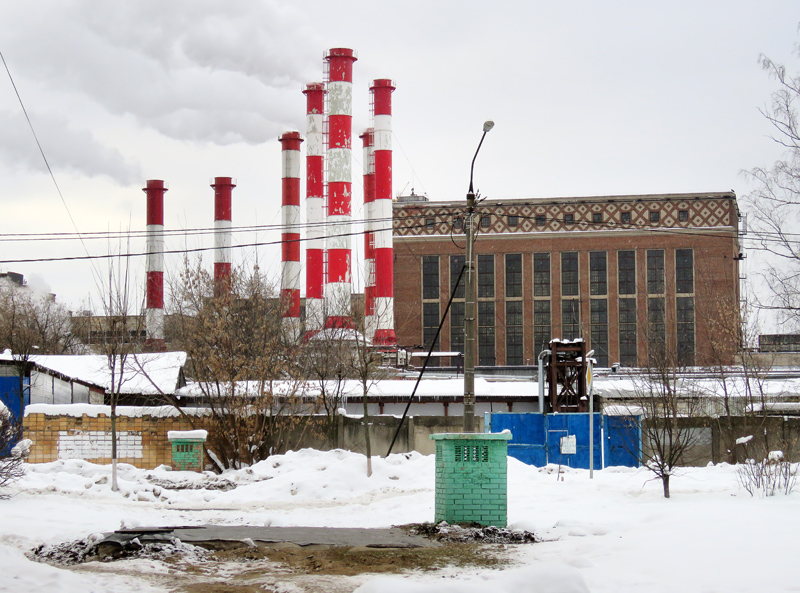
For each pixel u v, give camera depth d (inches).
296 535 613.3
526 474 1018.1
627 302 3265.3
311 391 1466.5
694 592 383.2
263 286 1505.9
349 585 435.8
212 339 1232.8
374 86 3105.3
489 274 3363.7
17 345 1553.9
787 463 813.2
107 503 846.5
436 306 3363.7
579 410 1467.8
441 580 448.8
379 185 3043.8
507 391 1587.1
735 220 3223.4
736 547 460.4
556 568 372.8
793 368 2138.3
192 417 1214.3
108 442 1192.2
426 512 776.3
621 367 2514.8
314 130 3176.7
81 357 1497.3
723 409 1437.0
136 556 521.7
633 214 3289.9
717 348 1626.5
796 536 476.1
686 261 3243.1
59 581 408.8
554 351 1466.5
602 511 689.6
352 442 1270.9
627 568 446.6
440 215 3390.7
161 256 3398.1
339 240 2984.7
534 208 3363.7
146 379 1391.5
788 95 868.6
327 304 2217.0
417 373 2190.0
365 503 885.8
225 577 464.8
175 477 1057.5
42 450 1182.3
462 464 649.0
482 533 603.2
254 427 1216.8
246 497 932.6
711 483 908.0
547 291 3329.2
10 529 600.1
